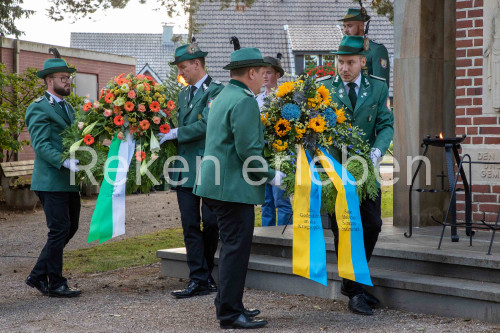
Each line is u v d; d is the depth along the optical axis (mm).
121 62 20656
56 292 5848
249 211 4711
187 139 5855
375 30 29406
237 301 4699
